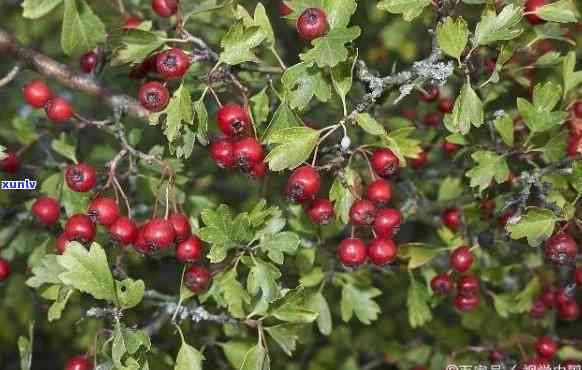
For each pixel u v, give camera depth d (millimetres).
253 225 469
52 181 528
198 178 604
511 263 562
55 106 485
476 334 613
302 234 521
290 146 458
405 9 467
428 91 495
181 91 464
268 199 604
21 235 554
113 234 469
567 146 487
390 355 626
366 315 525
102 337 496
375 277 570
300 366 628
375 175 484
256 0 591
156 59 490
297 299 476
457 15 480
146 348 464
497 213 501
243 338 522
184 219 474
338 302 638
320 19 457
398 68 673
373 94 463
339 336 641
